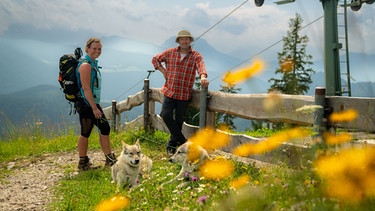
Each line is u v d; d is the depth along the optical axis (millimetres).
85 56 7656
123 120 13688
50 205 5680
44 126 13297
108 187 6039
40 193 6504
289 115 4645
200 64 7570
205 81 7242
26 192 6645
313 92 4414
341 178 1451
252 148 2592
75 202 5320
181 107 7859
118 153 9430
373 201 1422
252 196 1873
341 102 4195
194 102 7930
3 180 7691
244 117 6238
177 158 5555
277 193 2131
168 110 7777
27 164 9398
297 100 4602
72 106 7824
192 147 5434
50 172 8172
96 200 5281
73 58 7625
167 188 5164
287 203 1977
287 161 3959
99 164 8367
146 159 6762
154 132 10523
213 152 6871
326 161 1566
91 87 7617
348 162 1453
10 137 12977
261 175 3955
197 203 3445
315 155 2305
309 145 3342
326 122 4301
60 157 9914
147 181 5477
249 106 6070
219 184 4309
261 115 5711
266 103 1941
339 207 1585
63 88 7691
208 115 7406
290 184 1970
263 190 2250
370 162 1445
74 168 8406
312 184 2078
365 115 3922
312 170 2150
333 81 15055
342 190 1436
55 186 6855
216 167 3090
